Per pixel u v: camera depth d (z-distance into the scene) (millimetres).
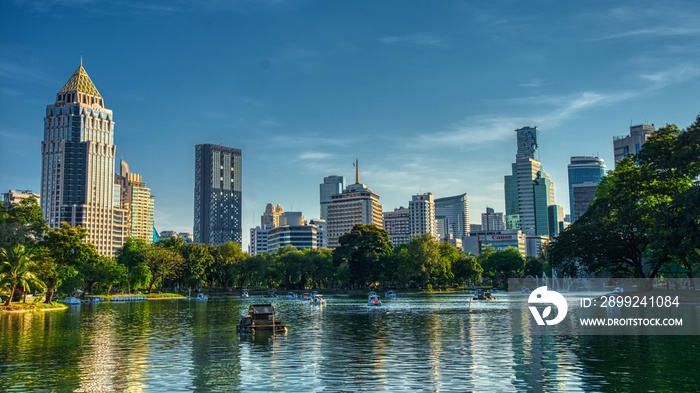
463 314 90875
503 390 31484
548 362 39531
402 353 45094
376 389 32062
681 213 75062
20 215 137250
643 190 93688
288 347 49750
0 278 109812
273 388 32562
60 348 50219
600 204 99688
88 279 191375
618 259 99312
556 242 104625
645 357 40938
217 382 34281
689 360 39500
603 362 39125
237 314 100688
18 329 70125
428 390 31703
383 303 137000
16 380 35219
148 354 46031
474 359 41469
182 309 120875
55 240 136000
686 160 81812
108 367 39688
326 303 145250
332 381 34250
